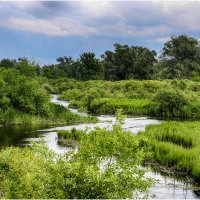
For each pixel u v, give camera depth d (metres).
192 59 152.88
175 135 27.66
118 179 10.33
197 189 17.80
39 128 39.50
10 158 13.46
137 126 42.38
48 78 154.00
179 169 20.94
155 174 20.17
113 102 66.25
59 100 90.38
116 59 152.75
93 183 9.88
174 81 87.94
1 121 43.44
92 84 106.69
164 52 154.75
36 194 10.34
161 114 60.56
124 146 11.12
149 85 85.06
